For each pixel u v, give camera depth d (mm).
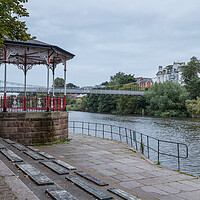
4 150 7477
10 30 6695
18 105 12484
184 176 7082
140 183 6238
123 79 99812
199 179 6781
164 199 5133
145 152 15586
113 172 7250
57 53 13375
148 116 57750
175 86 61688
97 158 9164
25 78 15742
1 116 11000
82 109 113875
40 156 7359
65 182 4926
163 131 27578
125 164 8352
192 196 5359
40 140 11672
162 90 63094
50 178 5141
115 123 38375
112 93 67438
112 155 9844
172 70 114875
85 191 4426
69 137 14578
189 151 16234
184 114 56188
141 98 71812
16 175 4992
